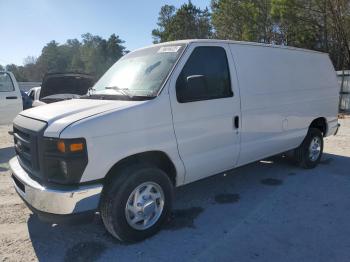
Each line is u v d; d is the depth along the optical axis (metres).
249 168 6.60
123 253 3.64
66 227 4.23
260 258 3.53
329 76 6.86
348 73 16.69
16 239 3.96
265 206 4.82
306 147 6.36
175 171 4.11
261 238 3.93
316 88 6.42
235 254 3.61
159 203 3.97
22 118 3.93
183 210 4.71
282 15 23.12
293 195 5.23
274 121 5.42
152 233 3.93
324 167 6.73
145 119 3.72
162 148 3.89
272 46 5.50
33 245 3.83
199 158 4.29
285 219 4.41
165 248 3.73
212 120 4.38
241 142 4.85
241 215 4.54
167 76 4.00
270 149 5.42
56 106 3.98
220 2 30.67
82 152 3.31
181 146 4.07
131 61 4.73
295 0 21.97
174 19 45.88
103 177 3.48
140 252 3.66
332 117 6.97
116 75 4.66
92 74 9.84
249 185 5.68
